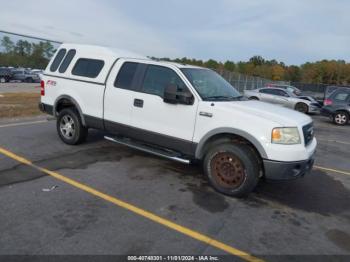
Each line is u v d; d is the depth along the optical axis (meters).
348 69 75.12
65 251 2.95
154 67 5.19
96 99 5.78
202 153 4.73
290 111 4.94
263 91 19.64
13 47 23.92
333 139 10.46
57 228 3.33
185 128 4.78
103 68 5.77
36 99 15.26
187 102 4.70
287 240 3.46
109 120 5.64
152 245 3.16
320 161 7.15
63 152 6.04
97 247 3.05
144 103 5.15
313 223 3.93
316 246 3.38
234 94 5.40
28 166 5.15
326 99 15.17
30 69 33.53
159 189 4.59
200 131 4.64
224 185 4.52
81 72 6.09
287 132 4.18
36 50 26.88
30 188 4.30
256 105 4.88
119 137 5.80
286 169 4.15
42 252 2.91
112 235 3.27
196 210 4.02
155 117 5.06
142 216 3.74
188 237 3.36
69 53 6.42
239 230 3.60
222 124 4.44
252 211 4.12
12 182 4.46
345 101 14.57
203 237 3.39
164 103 4.93
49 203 3.89
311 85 43.66
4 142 6.49
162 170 5.42
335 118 14.74
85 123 6.07
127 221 3.59
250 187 4.35
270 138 4.14
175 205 4.11
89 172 5.07
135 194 4.36
